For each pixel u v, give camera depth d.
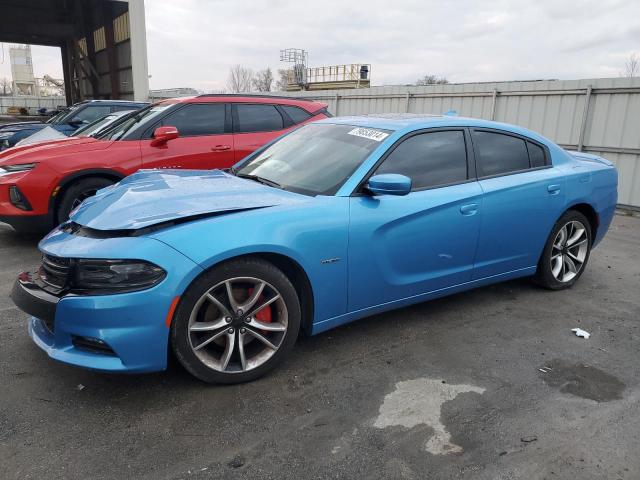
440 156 3.69
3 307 3.89
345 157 3.46
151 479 2.14
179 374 2.97
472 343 3.52
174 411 2.62
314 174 3.43
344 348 3.38
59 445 2.34
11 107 33.16
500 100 10.78
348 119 4.11
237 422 2.54
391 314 3.98
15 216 5.39
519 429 2.56
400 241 3.33
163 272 2.50
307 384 2.92
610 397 2.88
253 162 4.03
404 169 3.47
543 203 4.16
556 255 4.54
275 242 2.78
